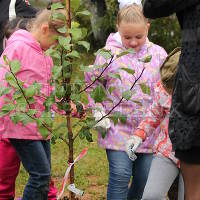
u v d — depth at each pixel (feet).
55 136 11.27
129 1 14.21
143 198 12.25
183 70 10.00
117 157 13.25
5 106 11.27
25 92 11.24
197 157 10.09
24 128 12.75
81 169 18.75
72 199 11.70
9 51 12.97
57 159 19.71
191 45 9.96
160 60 13.85
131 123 13.33
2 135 12.84
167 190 12.26
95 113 12.93
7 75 11.28
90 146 21.20
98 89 11.05
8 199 14.28
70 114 11.30
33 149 12.93
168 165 12.19
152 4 10.05
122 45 13.75
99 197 16.57
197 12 9.90
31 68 13.01
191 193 10.40
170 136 10.24
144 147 13.34
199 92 9.80
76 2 11.01
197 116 9.86
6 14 17.75
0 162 13.85
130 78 13.43
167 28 37.88
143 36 13.51
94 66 11.18
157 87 12.67
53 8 11.01
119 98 13.37
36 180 13.05
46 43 13.03
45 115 11.21
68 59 11.01
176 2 9.86
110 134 13.30
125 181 13.23
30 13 17.87
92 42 40.96
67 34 11.08
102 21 40.14
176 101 10.12
